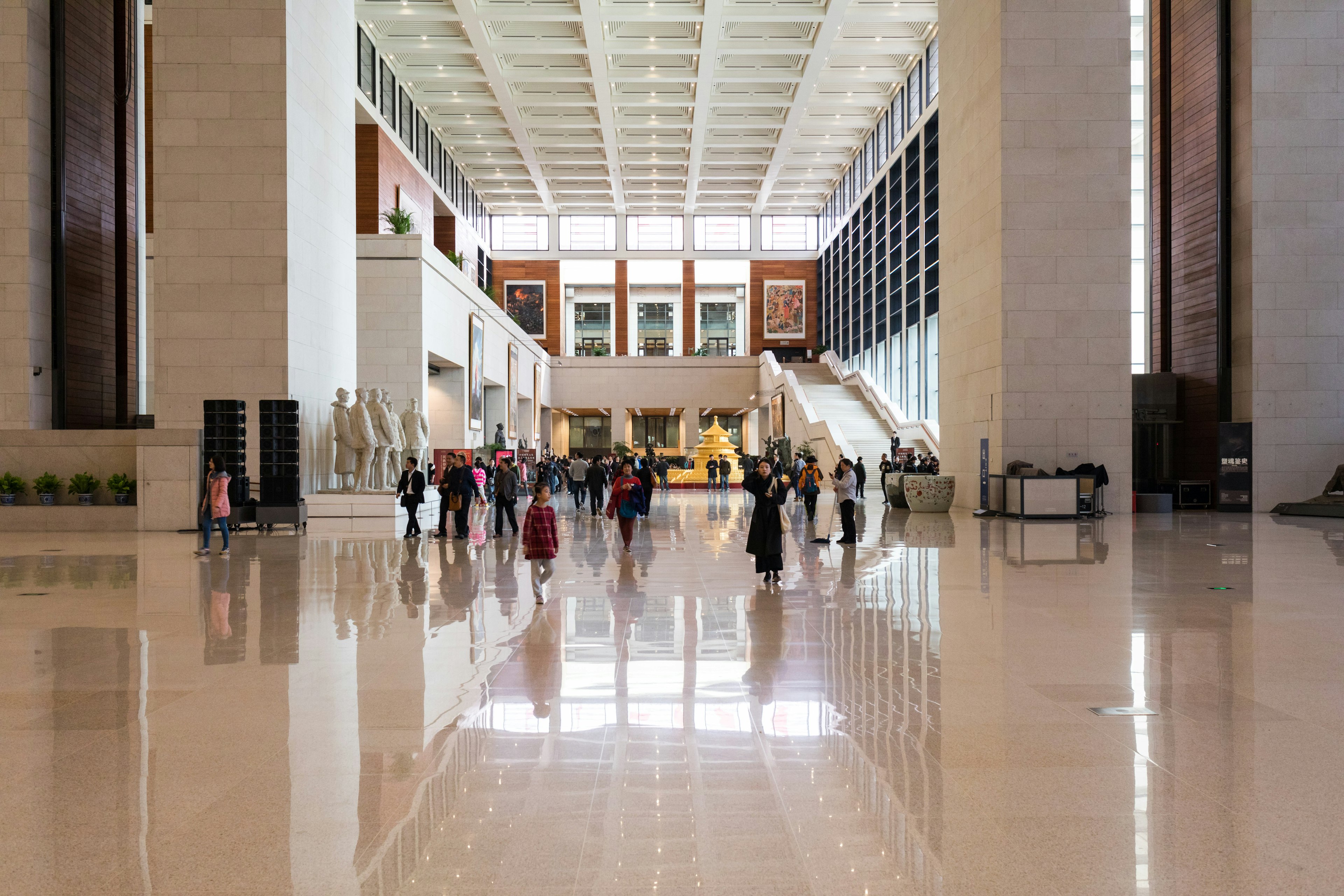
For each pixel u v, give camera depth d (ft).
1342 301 74.69
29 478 58.59
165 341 60.18
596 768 13.03
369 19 106.42
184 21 60.23
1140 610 25.88
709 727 14.98
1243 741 14.16
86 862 10.02
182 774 12.84
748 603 27.55
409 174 124.57
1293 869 9.77
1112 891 9.29
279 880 9.57
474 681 18.10
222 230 60.18
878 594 29.35
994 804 11.66
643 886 9.42
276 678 18.39
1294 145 74.90
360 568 36.68
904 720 15.35
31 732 14.82
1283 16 74.90
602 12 104.83
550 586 31.55
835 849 10.30
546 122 137.80
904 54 123.44
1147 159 90.38
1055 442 68.39
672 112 138.72
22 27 66.54
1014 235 68.39
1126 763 13.17
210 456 55.98
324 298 67.72
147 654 20.58
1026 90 68.23
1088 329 68.33
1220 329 77.71
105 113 77.51
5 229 66.18
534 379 157.99
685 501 93.04
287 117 60.34
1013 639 21.94
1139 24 114.42
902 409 132.67
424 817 11.27
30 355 66.44
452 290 98.84
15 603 27.94
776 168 161.99
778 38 114.62
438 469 84.12
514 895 9.21
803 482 60.64
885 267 145.18
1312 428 74.38
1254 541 46.88
